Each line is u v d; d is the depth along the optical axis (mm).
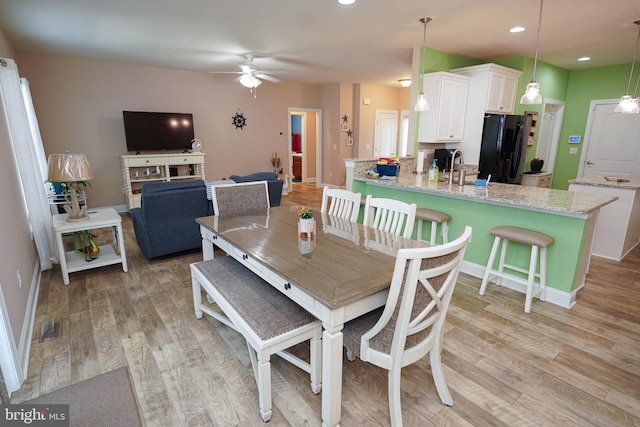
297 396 1803
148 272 3377
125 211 6105
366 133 8555
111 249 3719
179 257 3791
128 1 3008
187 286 3076
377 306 1538
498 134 4582
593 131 5906
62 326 2428
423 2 3025
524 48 4574
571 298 2707
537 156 6285
